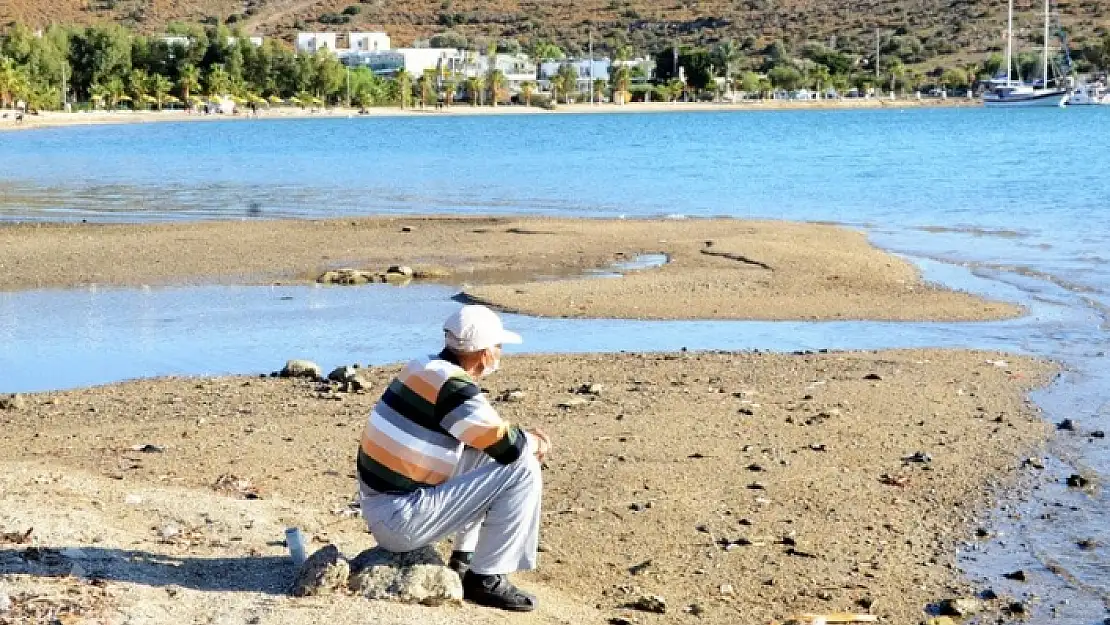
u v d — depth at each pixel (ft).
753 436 42.22
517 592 26.61
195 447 40.09
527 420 44.29
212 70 631.56
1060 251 94.84
